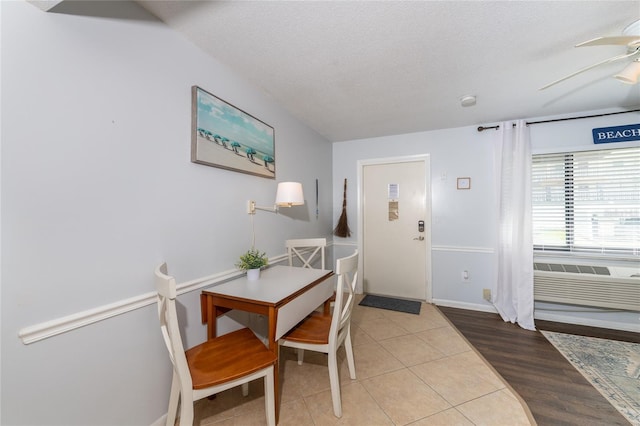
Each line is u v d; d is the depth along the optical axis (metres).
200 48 1.67
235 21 1.43
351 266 1.63
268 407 1.36
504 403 1.61
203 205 1.70
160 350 1.41
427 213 3.42
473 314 3.04
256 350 1.46
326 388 1.75
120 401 1.22
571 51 1.70
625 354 2.14
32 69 0.95
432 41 1.60
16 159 0.91
